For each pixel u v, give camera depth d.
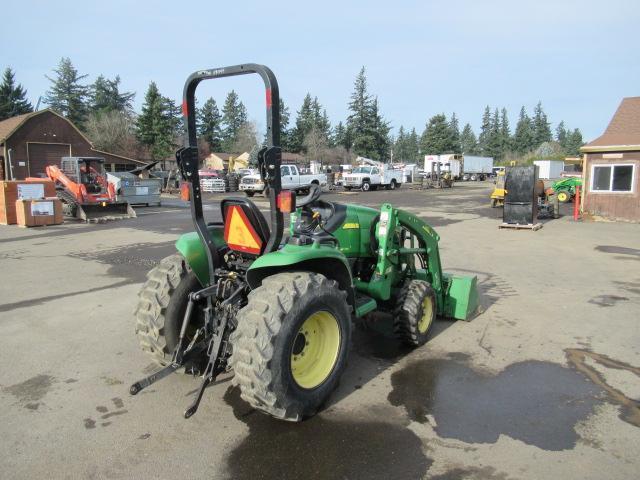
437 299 5.38
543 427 3.28
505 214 13.59
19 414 3.49
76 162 17.06
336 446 3.06
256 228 3.53
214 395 3.76
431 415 3.45
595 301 6.28
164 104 50.88
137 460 2.94
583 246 10.62
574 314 5.74
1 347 4.75
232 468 2.85
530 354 4.54
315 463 2.89
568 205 22.00
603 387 3.87
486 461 2.91
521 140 96.69
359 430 3.25
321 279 3.40
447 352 4.61
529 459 2.93
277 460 2.93
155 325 3.71
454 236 12.09
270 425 3.32
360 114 65.38
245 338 3.05
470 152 105.81
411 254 5.19
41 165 30.59
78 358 4.49
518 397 3.71
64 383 3.98
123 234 12.75
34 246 10.89
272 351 3.03
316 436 3.18
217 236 4.02
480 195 28.72
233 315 3.49
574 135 101.94
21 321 5.53
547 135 101.81
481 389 3.85
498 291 6.79
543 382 3.96
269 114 3.22
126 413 3.50
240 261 3.87
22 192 15.11
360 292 4.59
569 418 3.40
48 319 5.60
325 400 3.54
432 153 79.25
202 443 3.12
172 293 3.78
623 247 10.50
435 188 37.66
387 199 25.39
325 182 31.20
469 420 3.38
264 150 3.21
